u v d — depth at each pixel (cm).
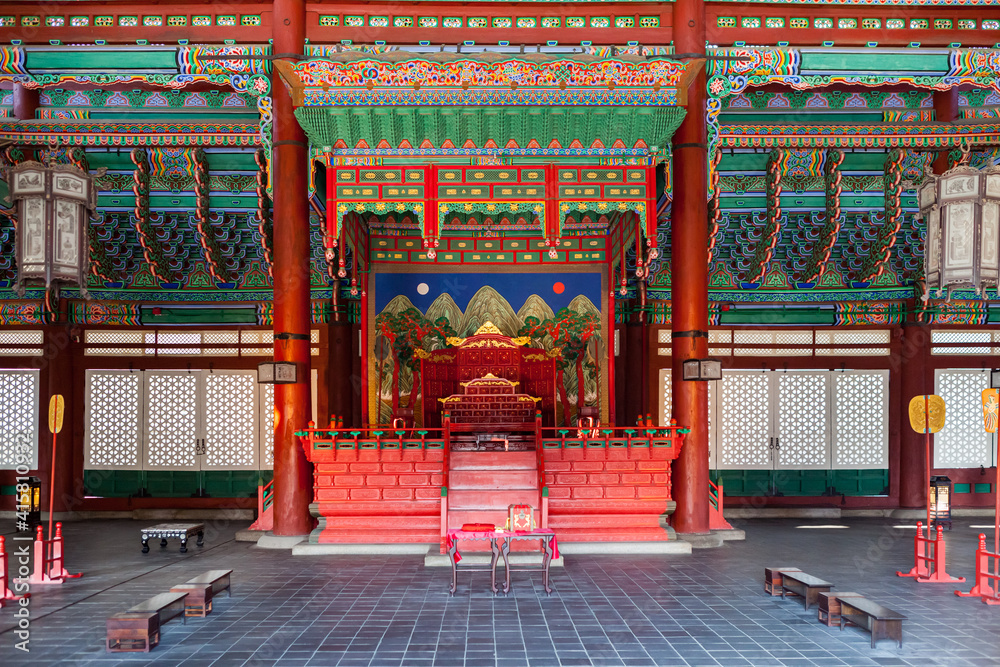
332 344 1506
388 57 1027
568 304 1525
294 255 1107
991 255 918
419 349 1475
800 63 1134
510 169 1089
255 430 1545
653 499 1098
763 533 1277
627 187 1091
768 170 1409
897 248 1488
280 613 722
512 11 1141
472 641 627
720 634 648
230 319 1550
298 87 1038
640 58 1038
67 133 1283
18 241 773
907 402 1536
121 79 1116
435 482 1091
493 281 1526
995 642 625
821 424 1578
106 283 1502
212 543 1166
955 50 1141
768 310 1591
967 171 930
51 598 791
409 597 787
